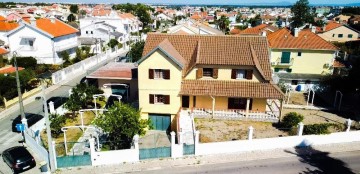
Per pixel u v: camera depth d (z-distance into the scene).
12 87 40.38
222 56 34.69
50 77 48.84
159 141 30.83
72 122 34.38
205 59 34.31
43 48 59.16
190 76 34.94
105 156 26.45
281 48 46.12
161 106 32.97
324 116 36.97
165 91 32.41
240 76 35.06
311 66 47.03
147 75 32.03
